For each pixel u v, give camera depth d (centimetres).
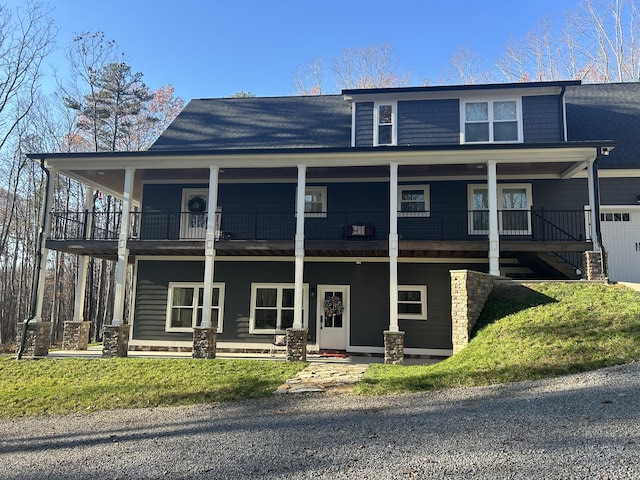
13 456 506
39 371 1012
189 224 1496
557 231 1329
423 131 1404
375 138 1426
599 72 2850
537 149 1130
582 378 629
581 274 1190
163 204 1514
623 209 1323
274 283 1420
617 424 454
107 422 651
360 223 1419
